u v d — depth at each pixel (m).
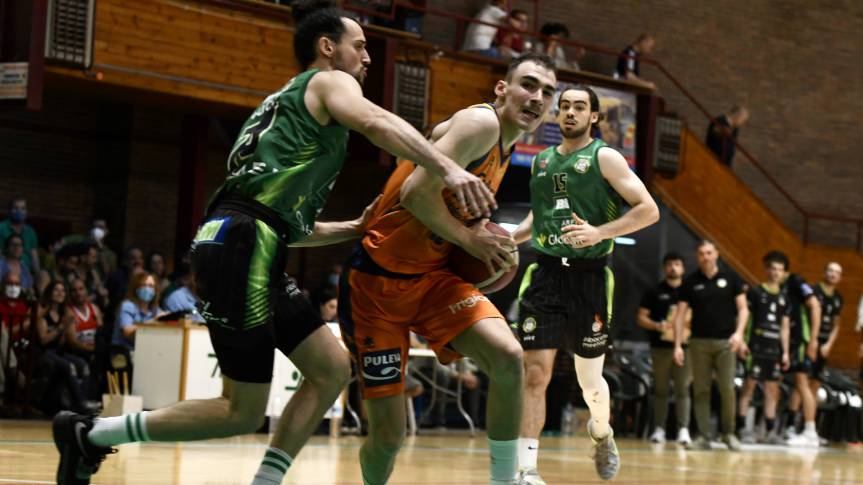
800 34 27.95
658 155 20.61
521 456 7.59
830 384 20.52
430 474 9.24
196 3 16.00
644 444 16.19
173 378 13.66
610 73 24.83
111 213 20.05
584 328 8.05
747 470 11.70
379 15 17.72
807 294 18.45
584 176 8.05
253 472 8.67
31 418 14.31
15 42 14.77
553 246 8.13
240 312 5.12
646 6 25.67
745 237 22.36
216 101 16.31
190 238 18.19
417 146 4.91
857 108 28.48
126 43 15.38
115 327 14.83
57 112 19.86
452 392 16.02
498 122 5.59
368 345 5.81
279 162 5.12
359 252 5.85
